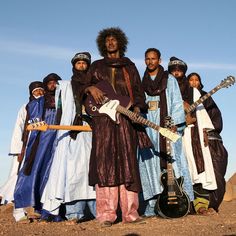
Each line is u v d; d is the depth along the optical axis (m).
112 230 6.45
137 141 7.21
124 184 6.85
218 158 8.66
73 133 7.78
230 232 5.98
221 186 8.52
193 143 8.30
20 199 8.12
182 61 8.69
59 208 7.67
